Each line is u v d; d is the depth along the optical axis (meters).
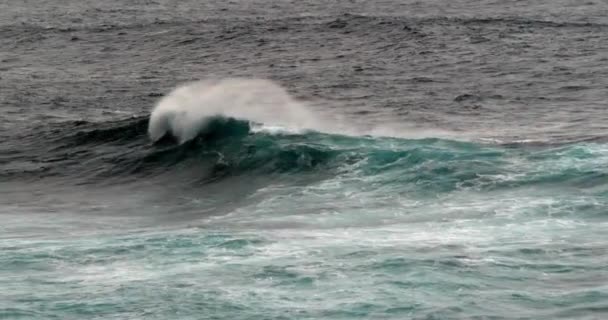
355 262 76.75
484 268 74.88
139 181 116.69
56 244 84.56
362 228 87.75
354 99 162.00
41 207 105.44
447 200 95.00
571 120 140.25
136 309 69.38
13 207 105.88
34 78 192.88
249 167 114.81
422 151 107.88
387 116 147.50
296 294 71.12
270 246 81.50
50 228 94.12
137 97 169.12
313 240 83.31
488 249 79.25
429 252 78.81
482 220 87.88
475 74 183.50
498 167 102.06
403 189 99.88
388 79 181.25
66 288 73.62
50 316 68.81
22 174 120.38
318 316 67.62
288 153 113.62
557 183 96.44
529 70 185.50
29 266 78.62
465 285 71.81
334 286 72.25
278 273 74.88
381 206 95.19
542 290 71.00
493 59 198.25
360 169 107.12
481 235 83.31
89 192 112.50
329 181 105.50
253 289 72.06
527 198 93.00
